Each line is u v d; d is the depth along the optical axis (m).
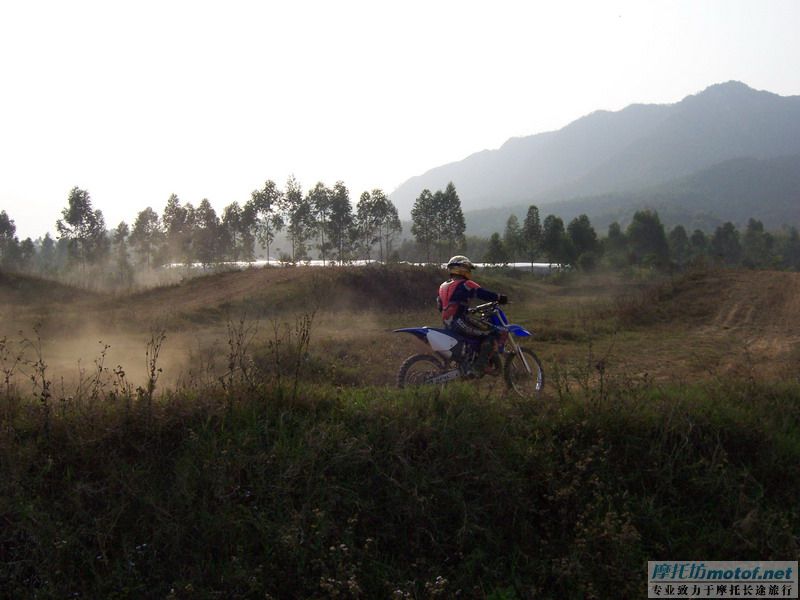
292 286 23.06
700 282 21.31
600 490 4.19
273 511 3.73
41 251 83.06
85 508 3.65
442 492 3.96
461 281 6.66
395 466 4.05
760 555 3.92
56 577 3.34
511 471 4.16
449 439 4.28
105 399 4.62
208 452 4.02
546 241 66.69
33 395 4.93
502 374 6.82
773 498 4.41
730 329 14.29
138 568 3.44
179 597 3.29
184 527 3.58
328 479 3.95
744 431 4.79
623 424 4.73
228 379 5.05
